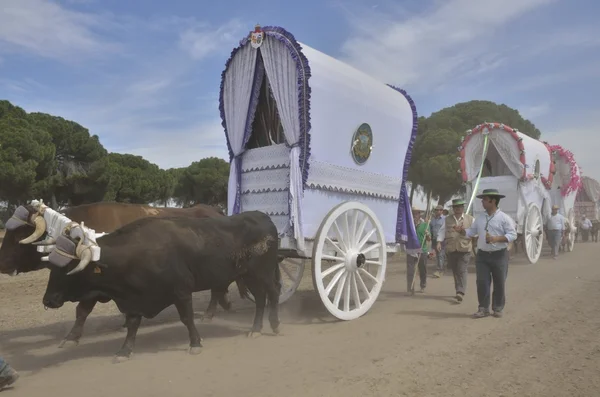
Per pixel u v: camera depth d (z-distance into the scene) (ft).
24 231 20.40
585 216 86.17
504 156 48.52
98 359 18.33
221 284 20.74
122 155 117.50
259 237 21.74
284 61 24.06
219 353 18.90
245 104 26.09
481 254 25.30
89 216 22.04
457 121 101.86
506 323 23.65
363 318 25.29
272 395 14.38
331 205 25.25
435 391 14.73
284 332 22.34
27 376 16.29
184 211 26.11
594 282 36.01
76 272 17.35
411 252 30.86
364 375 16.10
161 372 16.56
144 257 18.17
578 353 18.54
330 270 24.25
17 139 81.30
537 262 51.31
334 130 24.93
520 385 15.24
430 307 28.30
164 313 27.61
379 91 28.73
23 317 26.55
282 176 24.80
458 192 98.37
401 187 30.63
